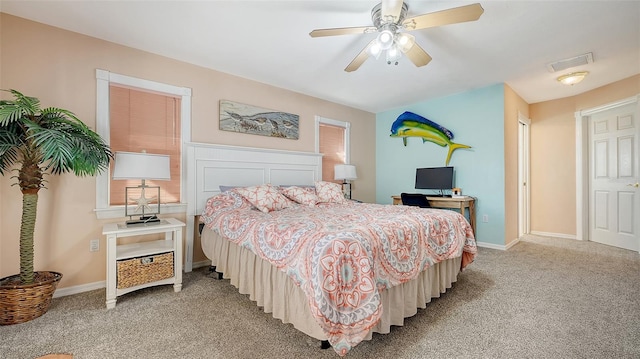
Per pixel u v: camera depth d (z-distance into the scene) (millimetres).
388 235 1718
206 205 2887
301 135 4086
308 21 2270
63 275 2314
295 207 2938
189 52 2812
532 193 4812
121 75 2623
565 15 2188
